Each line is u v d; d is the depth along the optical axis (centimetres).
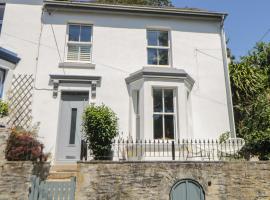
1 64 1071
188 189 782
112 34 1239
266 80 1348
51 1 1209
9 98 1069
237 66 1368
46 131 1072
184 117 1077
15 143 826
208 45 1291
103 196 746
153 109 1085
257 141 1015
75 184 757
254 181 806
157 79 1104
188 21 1314
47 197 738
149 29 1284
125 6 1253
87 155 859
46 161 906
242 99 1302
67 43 1208
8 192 743
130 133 1090
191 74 1234
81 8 1240
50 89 1121
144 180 772
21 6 1215
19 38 1167
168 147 1031
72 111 1127
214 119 1186
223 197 783
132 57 1219
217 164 812
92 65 1174
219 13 1308
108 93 1148
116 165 775
